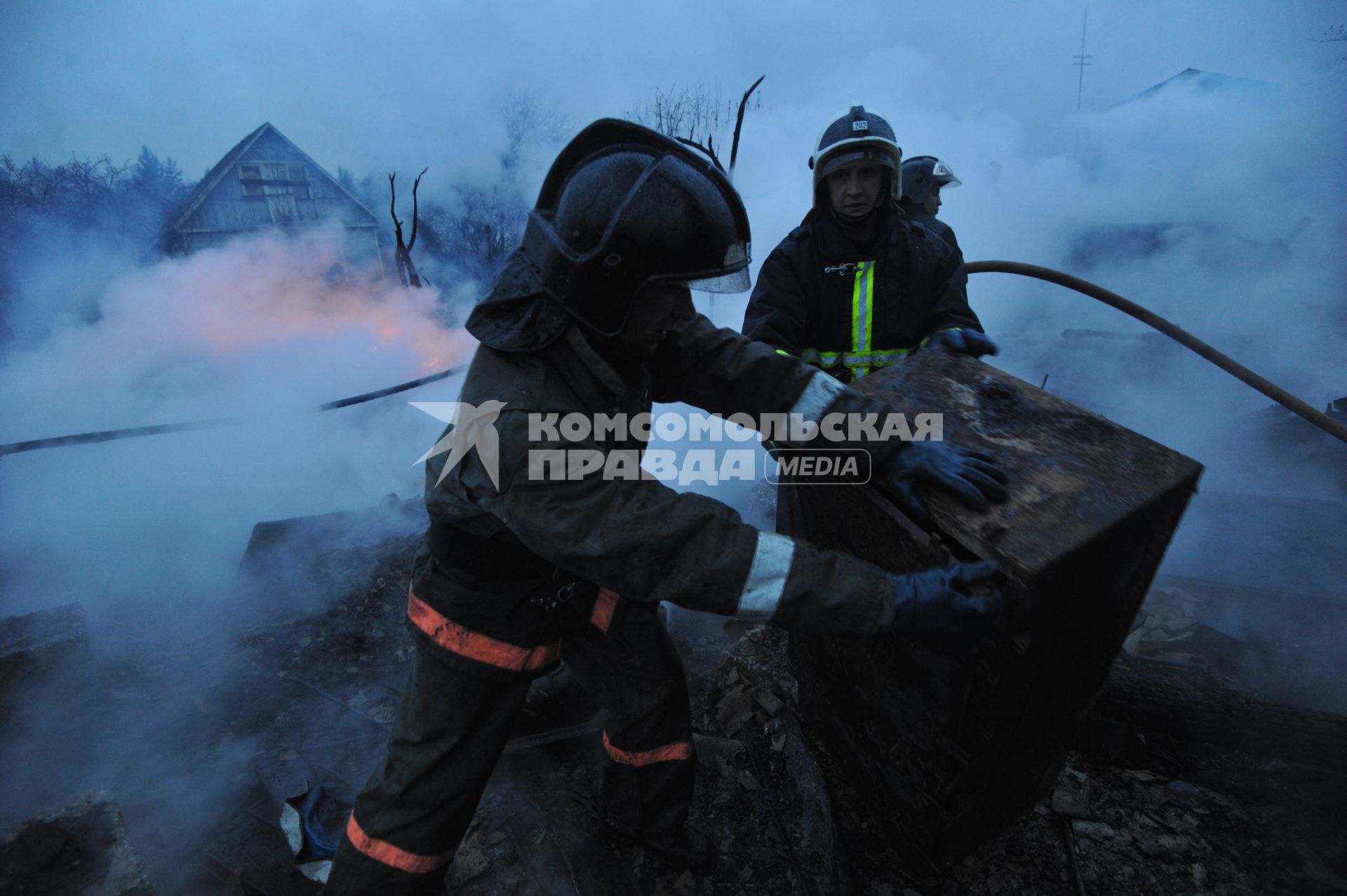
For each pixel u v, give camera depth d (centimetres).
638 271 104
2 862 131
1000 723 120
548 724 208
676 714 154
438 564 130
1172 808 173
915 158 301
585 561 105
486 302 114
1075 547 104
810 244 206
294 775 190
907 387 152
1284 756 179
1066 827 170
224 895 160
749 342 147
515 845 172
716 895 162
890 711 145
